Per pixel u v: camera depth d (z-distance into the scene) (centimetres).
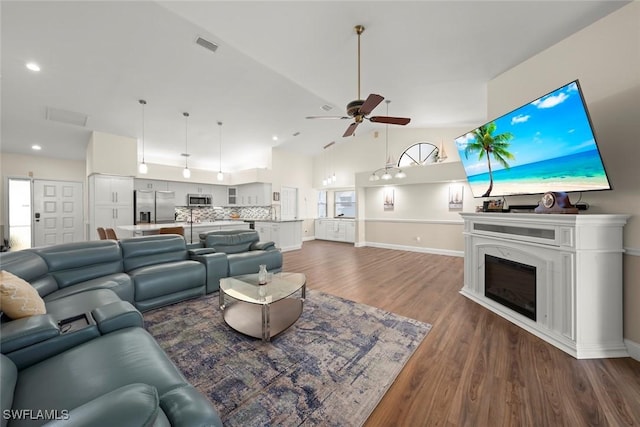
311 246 727
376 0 204
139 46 286
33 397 91
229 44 284
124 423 59
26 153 586
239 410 134
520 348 193
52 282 219
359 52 264
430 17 219
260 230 672
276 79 381
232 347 193
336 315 252
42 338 119
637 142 181
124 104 411
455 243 578
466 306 277
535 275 220
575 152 192
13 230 578
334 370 166
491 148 267
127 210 544
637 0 181
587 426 124
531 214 214
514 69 282
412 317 249
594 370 166
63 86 347
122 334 134
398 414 132
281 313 238
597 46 204
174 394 90
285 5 211
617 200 192
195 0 205
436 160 607
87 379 99
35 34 254
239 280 262
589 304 183
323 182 771
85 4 226
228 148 679
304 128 607
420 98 396
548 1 191
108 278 236
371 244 724
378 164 695
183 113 461
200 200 745
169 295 272
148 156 671
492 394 145
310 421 127
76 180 652
